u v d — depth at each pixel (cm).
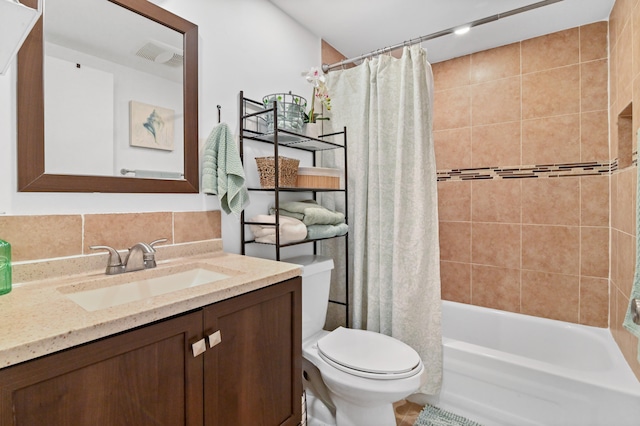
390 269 180
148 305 74
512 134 221
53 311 71
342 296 204
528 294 217
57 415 59
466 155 238
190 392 80
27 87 96
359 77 198
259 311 100
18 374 54
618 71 169
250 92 165
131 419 69
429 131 175
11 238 93
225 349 89
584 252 200
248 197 148
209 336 83
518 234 220
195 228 138
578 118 200
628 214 154
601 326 195
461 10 184
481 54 231
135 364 70
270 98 164
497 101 226
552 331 200
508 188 223
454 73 242
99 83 111
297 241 154
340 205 202
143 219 122
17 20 62
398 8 182
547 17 190
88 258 107
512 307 222
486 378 157
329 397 164
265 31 175
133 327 70
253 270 111
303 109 170
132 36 120
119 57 116
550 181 209
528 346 206
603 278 195
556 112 206
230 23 156
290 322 112
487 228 231
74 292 94
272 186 149
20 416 55
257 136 166
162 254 126
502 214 225
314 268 162
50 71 100
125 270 109
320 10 185
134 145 119
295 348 113
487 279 231
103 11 112
